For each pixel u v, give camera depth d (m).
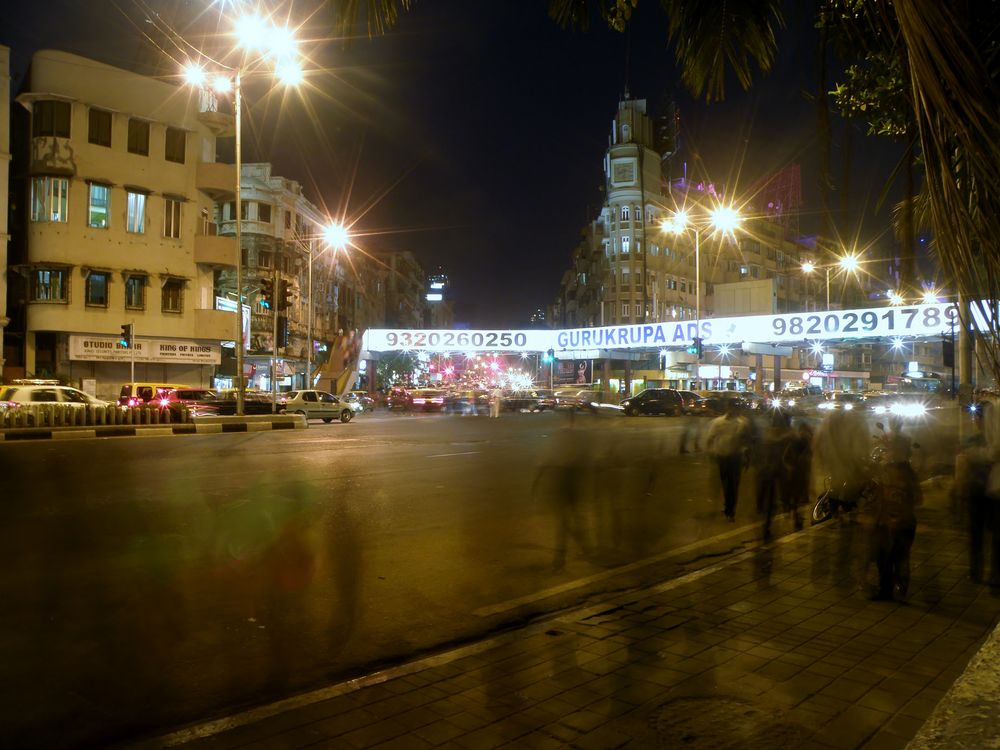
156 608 6.03
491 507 11.08
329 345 67.31
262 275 53.50
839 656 5.03
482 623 6.00
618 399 49.06
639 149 75.94
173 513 9.72
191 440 21.66
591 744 3.77
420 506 10.98
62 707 4.23
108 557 7.48
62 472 13.44
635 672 4.76
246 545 8.22
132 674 4.72
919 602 6.34
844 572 7.44
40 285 33.59
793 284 75.38
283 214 55.94
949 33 1.49
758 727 3.93
